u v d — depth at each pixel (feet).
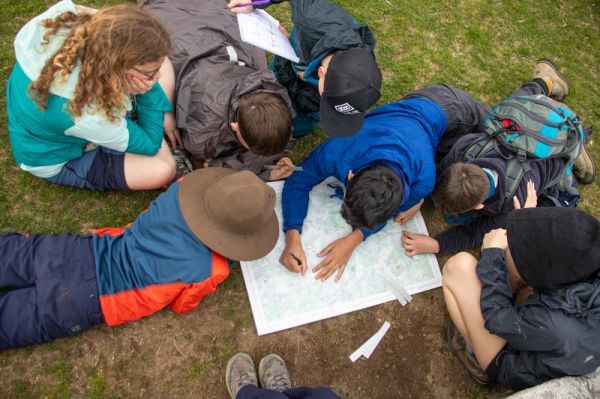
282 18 9.63
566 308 5.96
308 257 8.01
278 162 8.27
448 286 7.34
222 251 6.26
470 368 7.59
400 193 6.28
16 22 8.41
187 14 8.09
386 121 7.47
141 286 6.42
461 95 8.50
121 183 7.30
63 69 5.59
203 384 7.08
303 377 7.40
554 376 6.34
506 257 7.42
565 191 8.65
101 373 6.82
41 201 7.47
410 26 10.29
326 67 6.66
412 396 7.61
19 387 6.54
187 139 7.59
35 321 6.18
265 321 7.50
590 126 10.34
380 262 8.25
